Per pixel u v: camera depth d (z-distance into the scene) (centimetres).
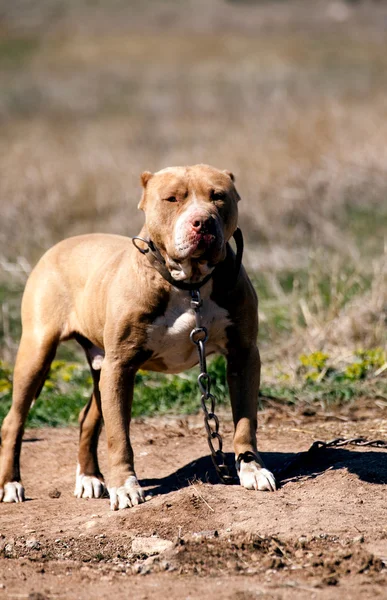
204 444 958
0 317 1530
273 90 3494
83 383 1262
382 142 2077
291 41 5006
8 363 1374
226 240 754
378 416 1028
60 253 904
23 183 2167
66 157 2494
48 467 955
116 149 2666
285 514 694
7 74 4703
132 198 2056
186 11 5966
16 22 6050
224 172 784
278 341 1299
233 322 783
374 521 673
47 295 888
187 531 682
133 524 708
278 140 2220
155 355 794
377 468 790
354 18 5522
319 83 3612
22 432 880
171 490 815
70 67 4778
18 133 3216
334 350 1224
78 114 3697
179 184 746
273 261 1612
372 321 1263
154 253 760
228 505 720
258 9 5919
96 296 829
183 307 767
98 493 848
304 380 1143
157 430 1034
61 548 680
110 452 783
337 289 1410
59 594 573
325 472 790
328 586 561
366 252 1625
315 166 2011
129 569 619
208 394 780
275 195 1911
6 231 1889
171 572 605
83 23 5884
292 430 985
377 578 570
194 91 3788
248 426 789
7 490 852
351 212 1872
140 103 3725
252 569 600
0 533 735
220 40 5175
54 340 884
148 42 5278
